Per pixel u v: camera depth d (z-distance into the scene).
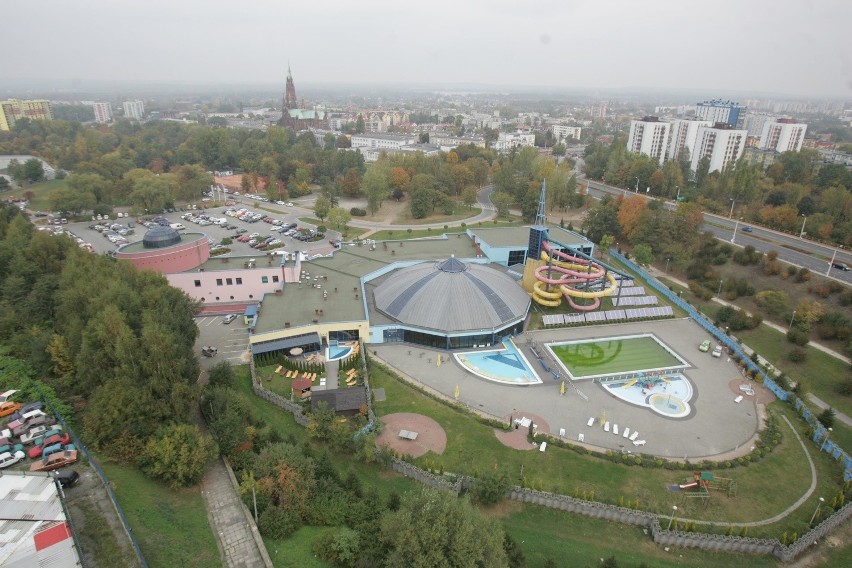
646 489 71.00
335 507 61.34
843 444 82.94
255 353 97.81
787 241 164.88
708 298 133.12
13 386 79.12
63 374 80.19
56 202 197.62
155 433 66.25
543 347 109.50
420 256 147.88
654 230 162.88
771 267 137.62
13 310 94.38
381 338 109.00
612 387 95.81
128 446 65.38
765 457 78.44
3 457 64.12
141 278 95.44
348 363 98.44
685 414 88.06
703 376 100.38
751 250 145.62
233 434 69.44
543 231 122.56
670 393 94.38
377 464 74.31
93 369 72.06
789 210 175.38
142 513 57.56
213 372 87.38
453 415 85.50
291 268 126.50
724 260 148.62
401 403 88.31
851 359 104.12
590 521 66.56
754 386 97.50
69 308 85.69
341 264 140.50
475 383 95.75
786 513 68.38
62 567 48.19
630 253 168.12
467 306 109.62
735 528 65.25
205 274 122.69
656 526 63.97
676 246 154.12
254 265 128.50
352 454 75.62
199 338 108.19
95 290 86.62
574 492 68.50
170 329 80.69
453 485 68.25
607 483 71.81
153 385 68.94
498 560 49.81
